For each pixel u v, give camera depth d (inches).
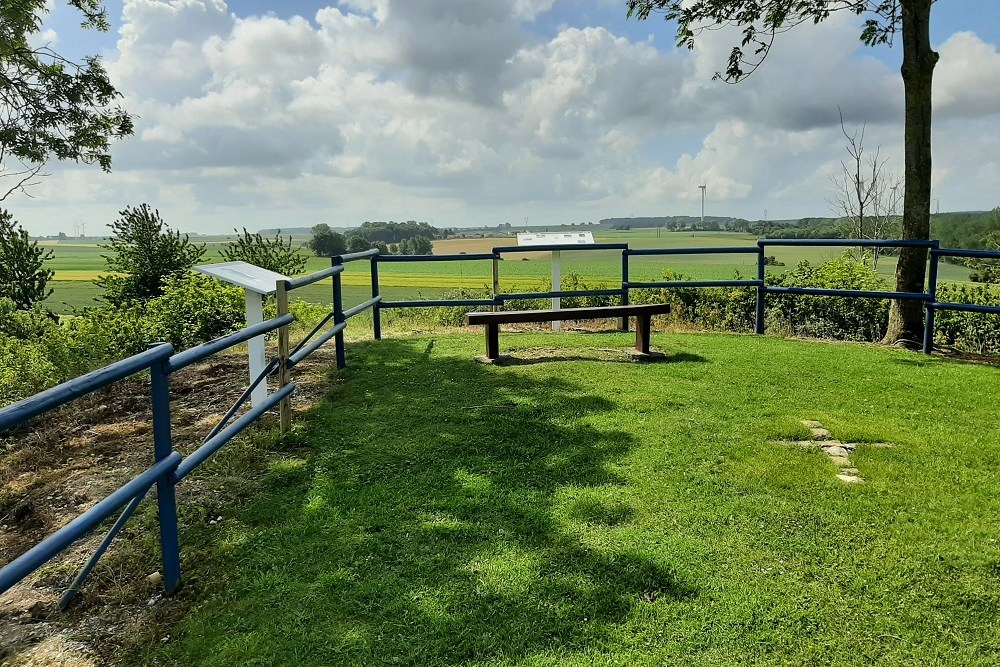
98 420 218.5
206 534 130.0
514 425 188.4
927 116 302.5
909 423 190.2
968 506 135.9
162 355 107.8
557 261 368.2
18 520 149.3
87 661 95.0
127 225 508.1
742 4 349.7
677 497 141.5
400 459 165.6
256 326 155.9
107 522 137.1
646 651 93.9
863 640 95.7
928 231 309.7
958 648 94.0
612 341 323.3
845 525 128.5
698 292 417.1
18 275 481.7
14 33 441.4
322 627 100.5
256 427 192.4
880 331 362.3
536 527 129.2
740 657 92.7
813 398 216.4
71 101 484.7
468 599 106.3
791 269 424.5
